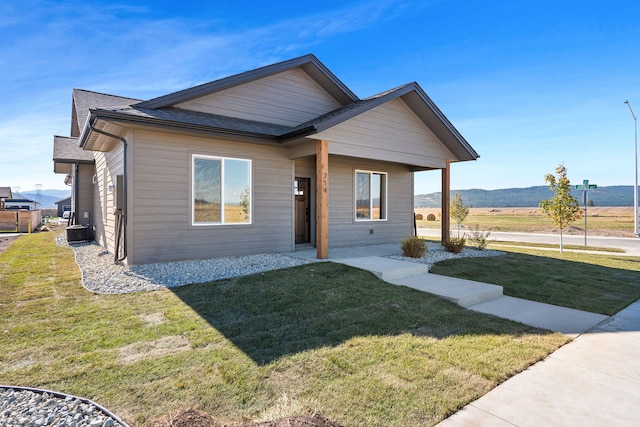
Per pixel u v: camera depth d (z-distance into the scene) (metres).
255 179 8.39
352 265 6.84
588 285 6.43
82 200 13.09
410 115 9.62
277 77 9.28
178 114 7.25
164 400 2.37
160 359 2.97
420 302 4.86
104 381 2.60
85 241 11.96
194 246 7.46
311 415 2.20
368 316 4.21
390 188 12.20
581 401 2.51
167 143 7.07
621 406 2.45
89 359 2.95
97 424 2.09
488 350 3.37
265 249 8.60
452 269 7.33
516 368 3.01
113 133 7.14
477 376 2.84
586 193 14.70
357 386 2.61
